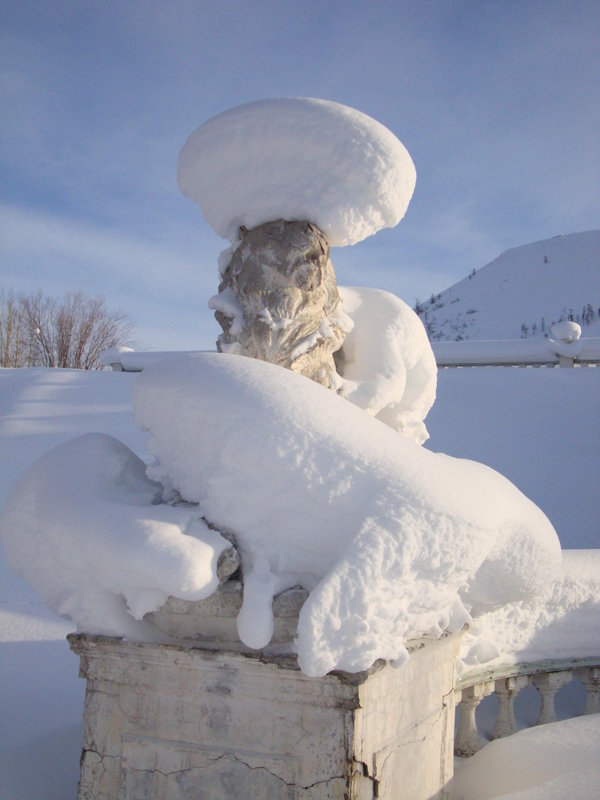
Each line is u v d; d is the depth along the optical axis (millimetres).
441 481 2217
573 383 14883
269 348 2471
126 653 2223
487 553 2301
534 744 2678
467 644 3057
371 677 2104
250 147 2502
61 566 2252
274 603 2078
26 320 34156
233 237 2654
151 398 2309
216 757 2137
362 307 2910
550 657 3371
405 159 2512
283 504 2105
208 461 2176
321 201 2479
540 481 11359
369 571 1975
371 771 2115
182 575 1932
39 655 4520
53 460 2375
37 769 2863
